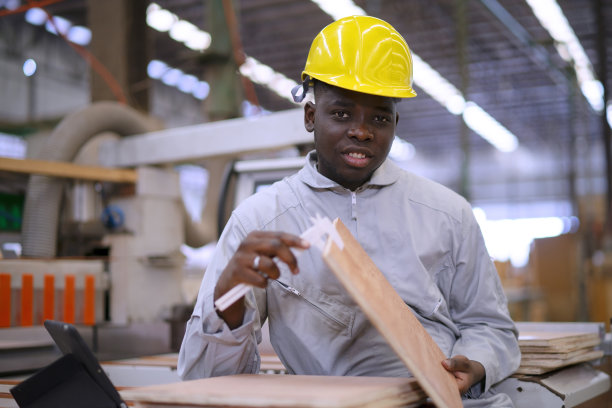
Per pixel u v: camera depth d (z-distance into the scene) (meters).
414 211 1.14
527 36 11.09
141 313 3.16
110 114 3.55
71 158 3.37
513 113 16.16
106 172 3.29
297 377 0.93
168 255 3.42
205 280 1.02
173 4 9.53
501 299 1.18
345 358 1.08
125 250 3.32
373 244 1.11
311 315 1.08
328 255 0.73
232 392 0.75
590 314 6.18
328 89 1.04
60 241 3.33
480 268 1.16
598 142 17.72
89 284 2.50
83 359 0.91
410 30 11.20
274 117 3.00
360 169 1.05
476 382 1.05
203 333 0.94
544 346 1.22
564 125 17.11
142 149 3.38
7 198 3.35
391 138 1.06
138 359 1.88
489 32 11.52
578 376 1.38
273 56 12.01
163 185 3.50
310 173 1.13
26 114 10.48
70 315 2.38
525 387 1.19
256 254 0.83
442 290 1.16
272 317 1.11
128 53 4.71
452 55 12.21
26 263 2.29
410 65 1.09
